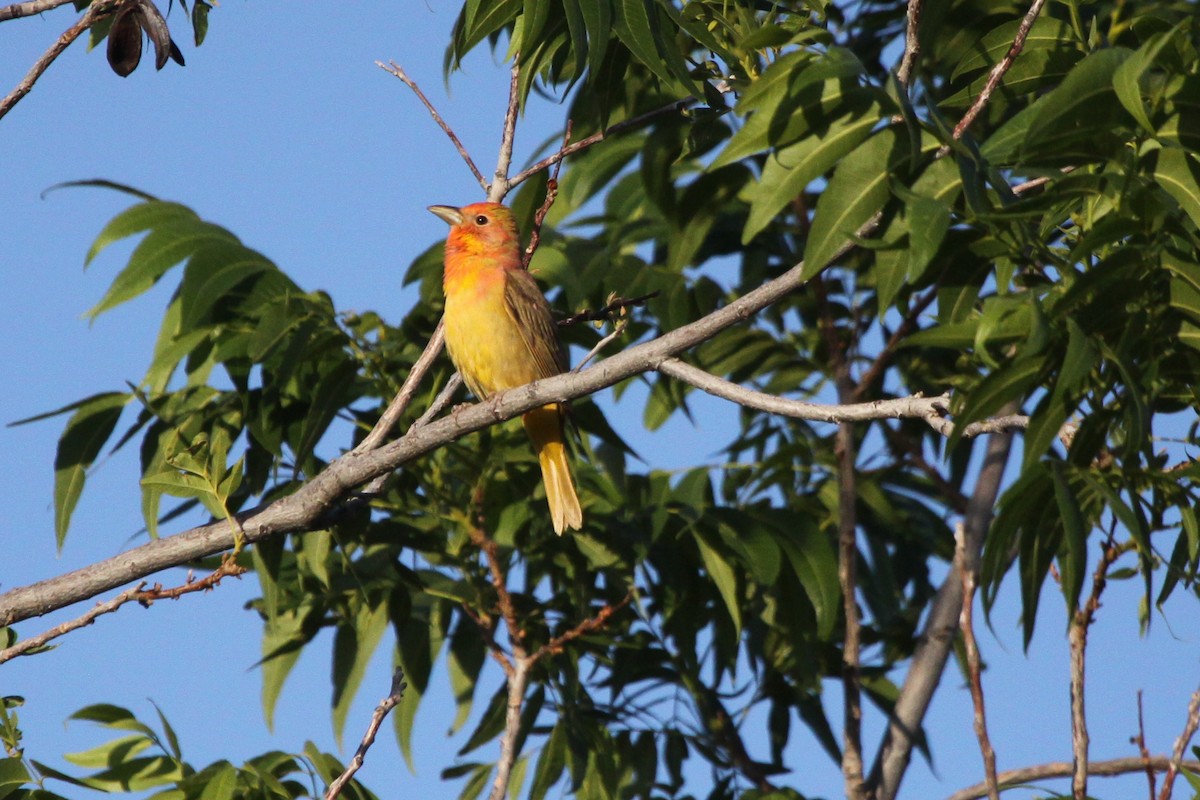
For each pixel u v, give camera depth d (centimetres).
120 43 910
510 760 1060
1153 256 667
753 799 1181
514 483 1270
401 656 1259
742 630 1356
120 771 983
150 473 1087
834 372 1503
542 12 884
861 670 1407
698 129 1094
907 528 1527
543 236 1375
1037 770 1084
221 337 1116
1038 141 665
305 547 1138
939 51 1150
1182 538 816
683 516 1216
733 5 1022
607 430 1225
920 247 652
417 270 1318
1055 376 678
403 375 1165
